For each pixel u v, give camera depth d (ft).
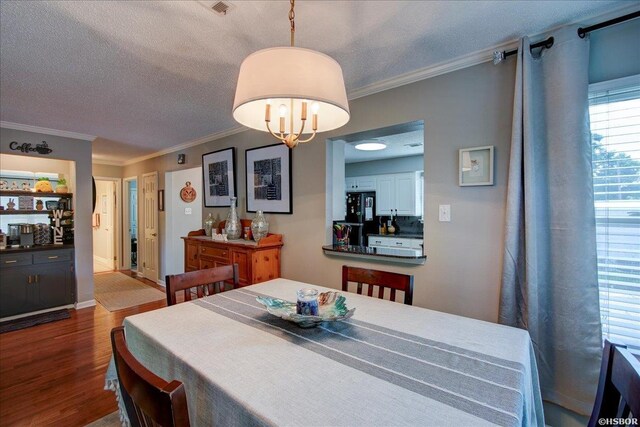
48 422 5.85
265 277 9.66
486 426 2.28
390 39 5.70
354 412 2.44
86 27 5.23
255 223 9.94
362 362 3.23
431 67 6.75
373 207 18.67
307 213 9.36
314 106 4.46
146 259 18.08
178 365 3.33
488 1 4.66
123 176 20.62
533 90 5.52
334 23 5.17
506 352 3.45
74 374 7.57
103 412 6.15
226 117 10.34
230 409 2.66
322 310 4.58
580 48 5.04
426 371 3.05
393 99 7.48
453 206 6.58
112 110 9.60
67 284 12.60
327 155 8.96
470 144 6.36
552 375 5.31
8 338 9.71
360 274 5.74
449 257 6.64
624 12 4.85
